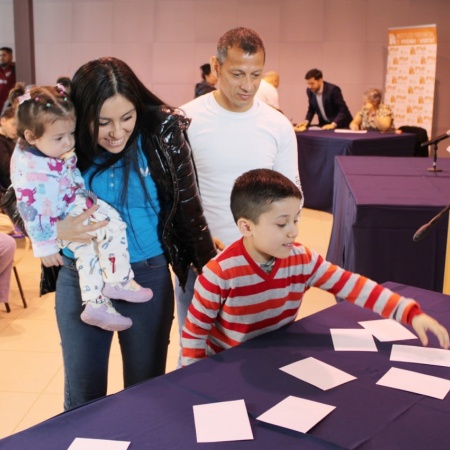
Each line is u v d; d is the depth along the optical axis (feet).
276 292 5.72
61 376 10.53
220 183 7.41
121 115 5.51
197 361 5.16
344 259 12.37
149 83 31.24
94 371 6.26
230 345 5.89
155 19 30.71
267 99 22.49
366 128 25.02
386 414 4.35
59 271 6.24
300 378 4.85
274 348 5.39
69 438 4.08
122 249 5.95
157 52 30.96
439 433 4.14
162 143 5.92
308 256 5.85
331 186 22.13
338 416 4.32
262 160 7.43
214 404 4.46
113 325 5.92
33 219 5.54
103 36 31.12
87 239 5.74
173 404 4.49
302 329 5.79
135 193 6.03
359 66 30.17
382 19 29.76
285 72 30.60
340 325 5.90
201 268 6.62
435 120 30.07
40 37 31.37
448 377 4.92
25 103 5.36
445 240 10.72
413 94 27.91
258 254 5.62
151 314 6.33
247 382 4.80
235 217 5.51
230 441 4.03
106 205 5.97
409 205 10.62
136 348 6.38
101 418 4.30
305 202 23.22
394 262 10.86
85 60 31.35
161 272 6.36
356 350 5.37
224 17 30.40
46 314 13.15
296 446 3.98
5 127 15.15
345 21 29.96
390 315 5.62
